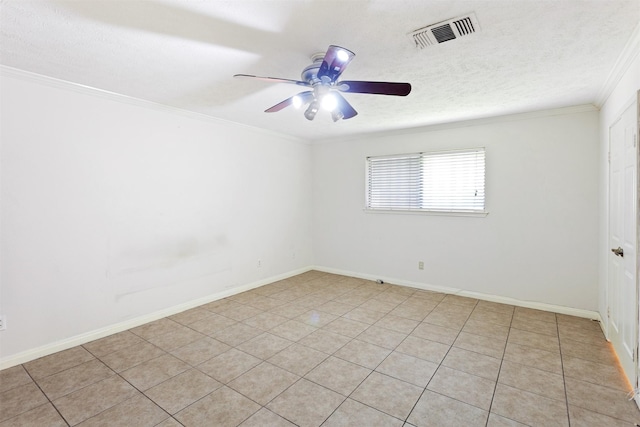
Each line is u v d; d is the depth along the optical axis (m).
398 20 1.70
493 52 2.06
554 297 3.47
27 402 2.00
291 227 5.03
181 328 3.12
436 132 4.15
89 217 2.84
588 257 3.28
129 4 1.56
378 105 3.21
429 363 2.44
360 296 4.05
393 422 1.82
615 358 2.47
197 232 3.72
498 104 3.18
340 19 1.69
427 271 4.31
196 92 2.87
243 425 1.80
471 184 3.95
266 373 2.32
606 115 2.86
